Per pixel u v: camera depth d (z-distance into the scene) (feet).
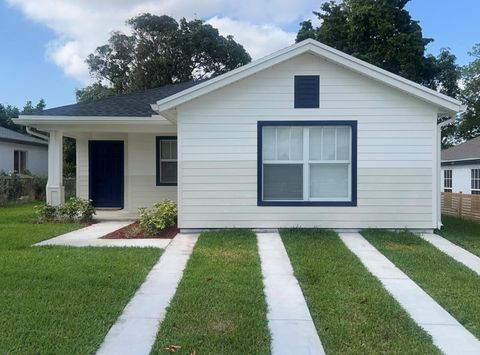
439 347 13.84
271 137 33.30
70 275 20.47
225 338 13.97
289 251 26.37
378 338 14.21
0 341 13.42
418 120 32.73
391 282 20.76
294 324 15.55
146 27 116.67
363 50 88.48
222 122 32.96
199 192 33.12
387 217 32.96
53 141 40.42
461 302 17.72
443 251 27.22
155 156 44.75
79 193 48.01
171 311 16.31
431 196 32.94
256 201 33.06
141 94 50.21
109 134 47.80
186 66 119.34
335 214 33.09
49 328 14.47
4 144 78.02
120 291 18.37
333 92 32.83
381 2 88.12
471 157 66.03
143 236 31.65
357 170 32.91
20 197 67.21
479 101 108.68
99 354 13.11
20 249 26.40
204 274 21.25
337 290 19.04
